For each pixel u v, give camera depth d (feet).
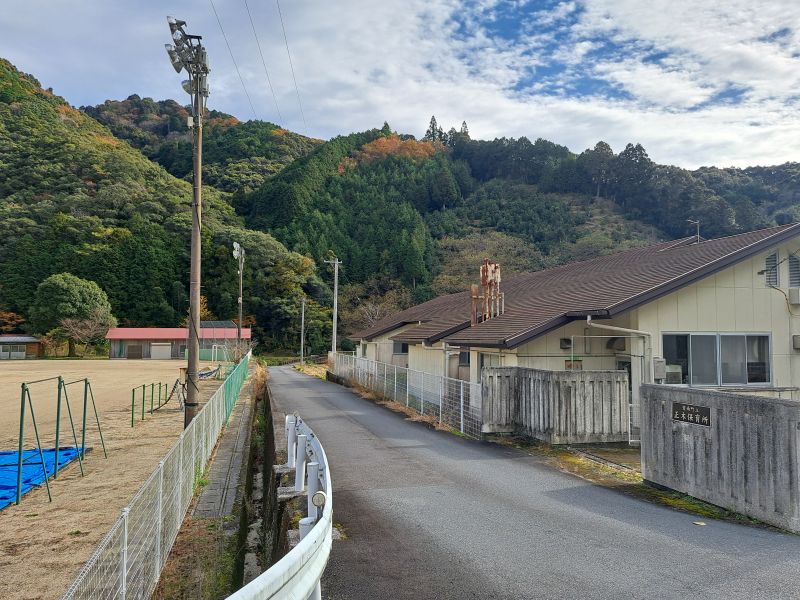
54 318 184.34
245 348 147.74
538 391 33.88
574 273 59.57
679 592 13.07
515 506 20.51
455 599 12.92
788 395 38.01
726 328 38.09
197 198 36.17
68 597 8.60
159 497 15.72
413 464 27.96
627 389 33.22
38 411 53.11
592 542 16.62
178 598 15.31
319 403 57.57
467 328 52.90
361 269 241.55
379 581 13.93
